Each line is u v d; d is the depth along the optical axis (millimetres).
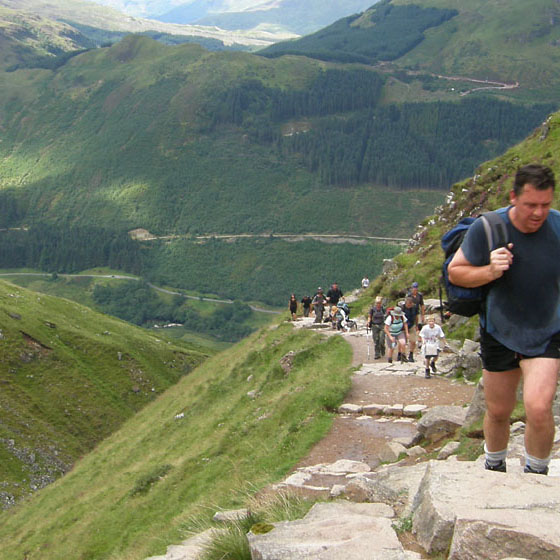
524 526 4148
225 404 34656
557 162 40688
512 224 4789
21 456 104250
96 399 126062
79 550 23453
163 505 22141
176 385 58625
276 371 32000
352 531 5191
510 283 4789
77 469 45906
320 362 28750
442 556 4527
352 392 20953
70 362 132500
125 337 151500
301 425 18828
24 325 136750
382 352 26438
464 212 47344
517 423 11109
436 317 29625
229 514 9727
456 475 5113
